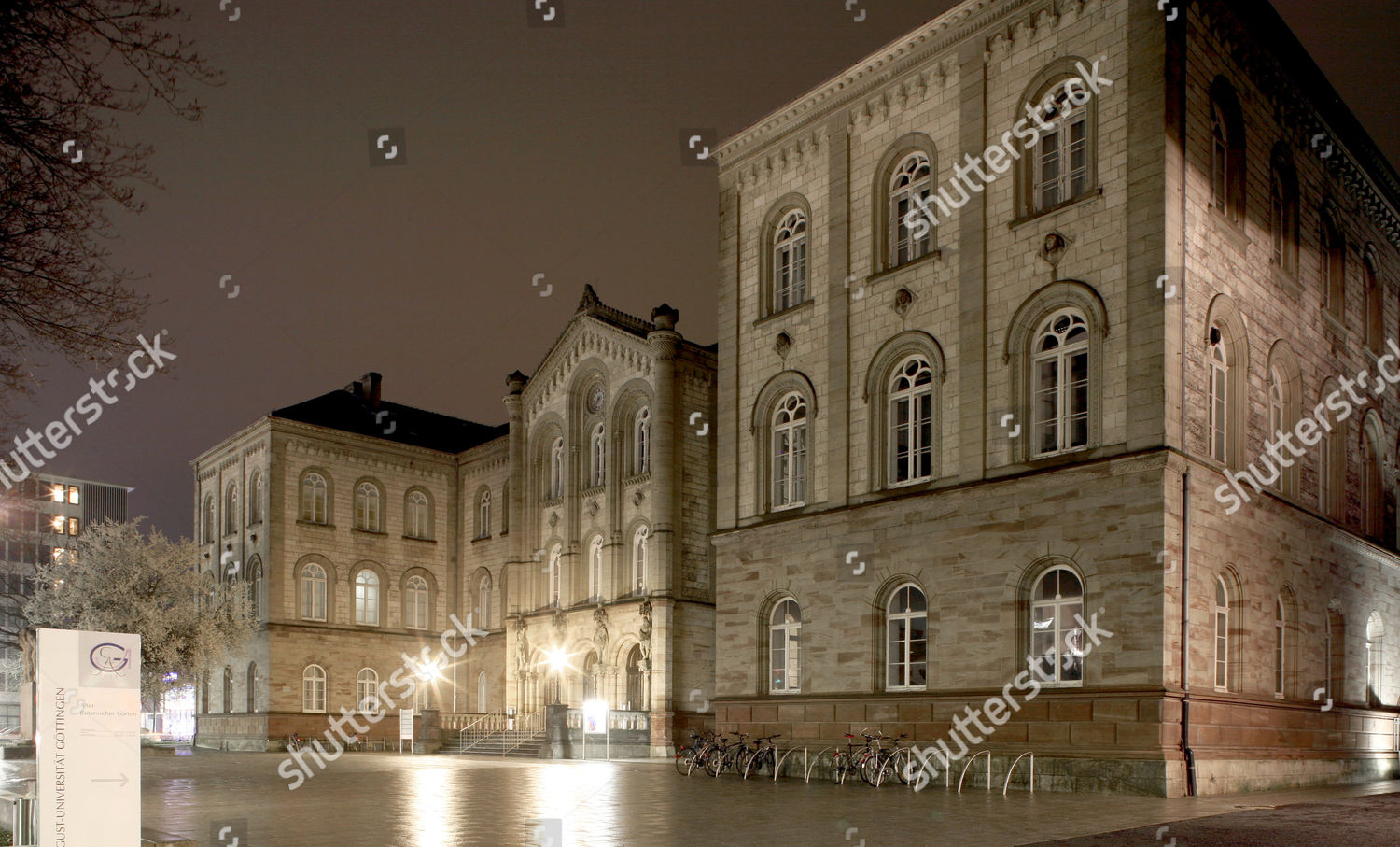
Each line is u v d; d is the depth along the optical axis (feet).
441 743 164.25
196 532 210.18
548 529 169.07
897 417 94.84
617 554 153.69
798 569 99.19
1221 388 83.97
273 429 188.34
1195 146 81.15
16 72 39.96
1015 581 81.41
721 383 111.75
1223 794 73.61
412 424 216.54
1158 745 71.51
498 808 64.95
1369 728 99.60
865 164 100.12
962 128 91.45
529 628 167.02
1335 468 101.81
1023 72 87.92
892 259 97.55
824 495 98.78
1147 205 77.92
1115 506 76.38
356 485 197.88
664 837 50.42
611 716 137.08
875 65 99.81
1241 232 86.63
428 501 206.80
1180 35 80.33
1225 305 83.20
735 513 107.76
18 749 131.03
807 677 96.68
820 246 103.55
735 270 112.57
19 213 41.57
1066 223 83.05
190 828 54.13
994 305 87.15
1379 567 107.65
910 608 90.17
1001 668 81.25
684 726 142.00
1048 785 76.18
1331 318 102.68
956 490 86.33
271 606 182.70
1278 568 86.89
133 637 32.65
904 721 87.20
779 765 95.20
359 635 192.75
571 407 165.78
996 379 86.12
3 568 193.47
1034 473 80.89
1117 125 80.79
